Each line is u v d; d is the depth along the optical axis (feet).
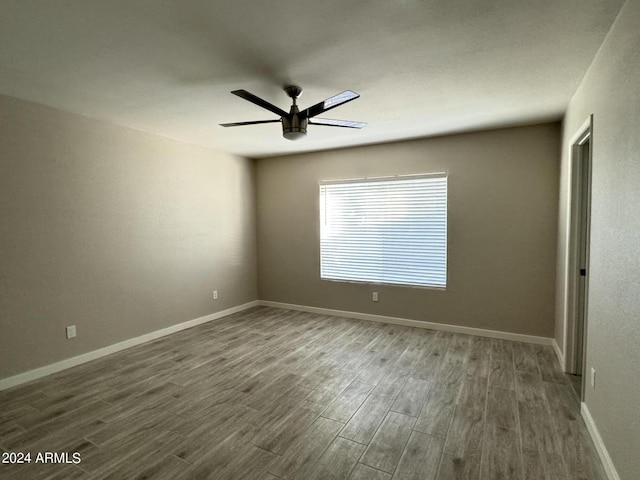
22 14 5.62
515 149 12.71
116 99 9.66
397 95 9.48
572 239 9.93
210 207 15.90
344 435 7.27
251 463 6.44
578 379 9.73
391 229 15.23
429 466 6.33
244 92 7.15
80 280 11.11
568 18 5.91
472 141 13.38
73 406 8.49
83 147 11.11
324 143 15.10
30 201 9.89
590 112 7.73
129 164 12.49
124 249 12.39
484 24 6.09
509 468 6.25
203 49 6.89
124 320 12.42
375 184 15.48
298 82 8.54
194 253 15.14
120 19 5.82
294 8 5.56
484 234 13.35
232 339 13.37
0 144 9.25
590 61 7.47
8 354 9.47
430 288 14.43
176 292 14.37
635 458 5.05
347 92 7.23
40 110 10.05
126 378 10.02
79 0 5.26
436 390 9.18
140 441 7.11
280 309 17.99
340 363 11.00
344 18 5.87
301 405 8.48
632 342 5.23
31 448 6.91
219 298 16.47
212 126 12.35
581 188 9.77
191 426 7.63
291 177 17.58
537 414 7.98
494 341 12.93
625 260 5.54
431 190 14.33
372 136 13.93
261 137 13.98
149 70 7.81
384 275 15.52
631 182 5.32
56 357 10.50
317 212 16.97
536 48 6.94
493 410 8.17
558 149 12.09
